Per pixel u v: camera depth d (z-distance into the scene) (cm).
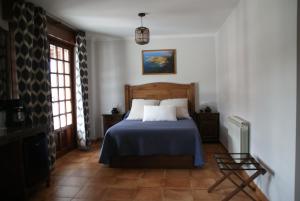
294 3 180
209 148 461
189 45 528
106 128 519
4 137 227
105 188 291
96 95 550
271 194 229
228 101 409
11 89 306
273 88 220
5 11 298
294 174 184
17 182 256
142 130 357
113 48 542
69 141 464
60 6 329
